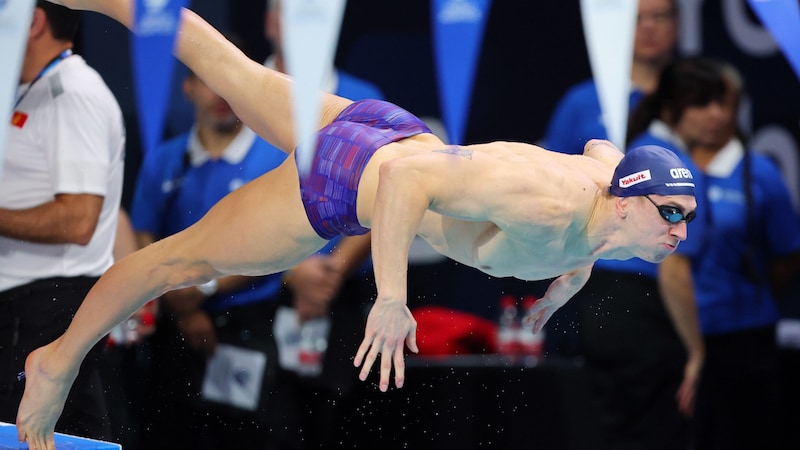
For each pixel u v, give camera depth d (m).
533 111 26.81
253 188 15.42
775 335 22.77
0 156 10.96
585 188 13.98
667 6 23.11
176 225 22.55
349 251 22.45
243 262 15.45
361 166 14.48
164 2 10.40
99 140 18.27
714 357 22.36
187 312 21.72
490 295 26.06
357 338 22.22
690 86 22.58
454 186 13.16
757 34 26.03
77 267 18.52
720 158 22.81
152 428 22.02
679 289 21.70
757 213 22.81
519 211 13.28
